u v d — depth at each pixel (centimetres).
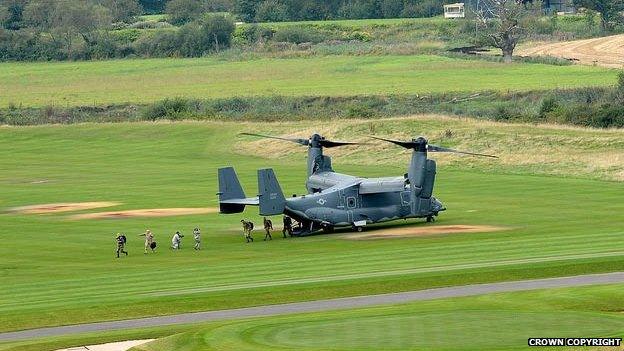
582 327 15275
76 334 17238
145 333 16862
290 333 15550
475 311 16550
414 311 16838
